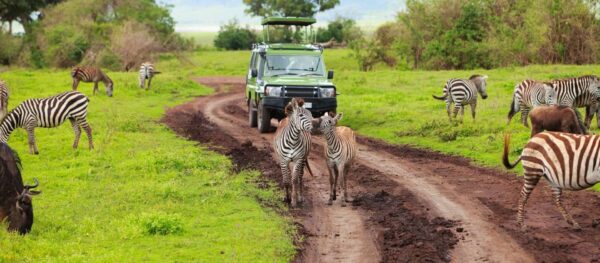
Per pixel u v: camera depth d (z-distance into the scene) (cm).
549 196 1329
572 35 4459
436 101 2712
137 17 6638
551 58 4566
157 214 1150
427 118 2286
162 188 1373
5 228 1070
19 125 1820
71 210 1265
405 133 2112
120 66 5834
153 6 6994
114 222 1163
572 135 1076
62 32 6081
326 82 2250
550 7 4484
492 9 5241
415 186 1460
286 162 1301
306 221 1216
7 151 1104
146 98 3275
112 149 1888
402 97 2905
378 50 5650
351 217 1236
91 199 1361
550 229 1113
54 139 2019
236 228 1141
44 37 6172
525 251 1010
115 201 1326
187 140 2091
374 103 2744
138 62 5919
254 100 2394
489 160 1678
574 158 1050
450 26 5344
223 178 1530
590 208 1229
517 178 1490
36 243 1038
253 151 1894
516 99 2027
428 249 1033
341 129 1355
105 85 3148
